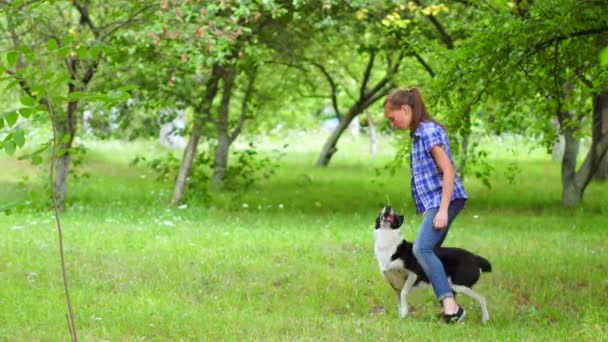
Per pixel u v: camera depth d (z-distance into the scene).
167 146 39.28
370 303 9.44
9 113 5.25
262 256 11.76
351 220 17.38
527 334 7.44
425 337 7.19
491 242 13.70
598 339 7.02
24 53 5.45
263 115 29.97
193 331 7.46
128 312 8.20
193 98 19.81
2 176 26.94
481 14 14.29
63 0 17.56
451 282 8.05
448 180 7.57
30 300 8.65
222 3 15.68
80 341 6.95
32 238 12.96
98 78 18.03
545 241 13.95
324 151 34.62
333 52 26.58
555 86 14.94
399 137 28.81
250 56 18.81
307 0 18.62
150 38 16.25
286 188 26.42
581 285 10.30
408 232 15.30
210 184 25.52
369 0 18.03
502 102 18.27
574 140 20.83
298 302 9.38
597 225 16.80
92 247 12.20
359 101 31.80
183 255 11.64
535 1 12.84
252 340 7.11
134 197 22.19
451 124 13.64
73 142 20.31
